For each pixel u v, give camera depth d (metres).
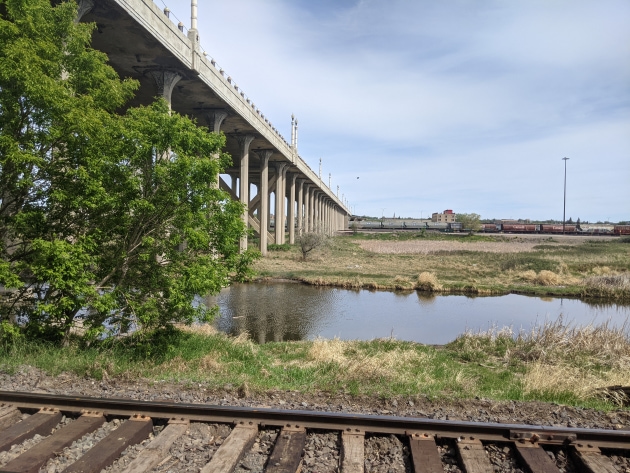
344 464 4.30
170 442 4.69
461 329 19.70
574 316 23.08
